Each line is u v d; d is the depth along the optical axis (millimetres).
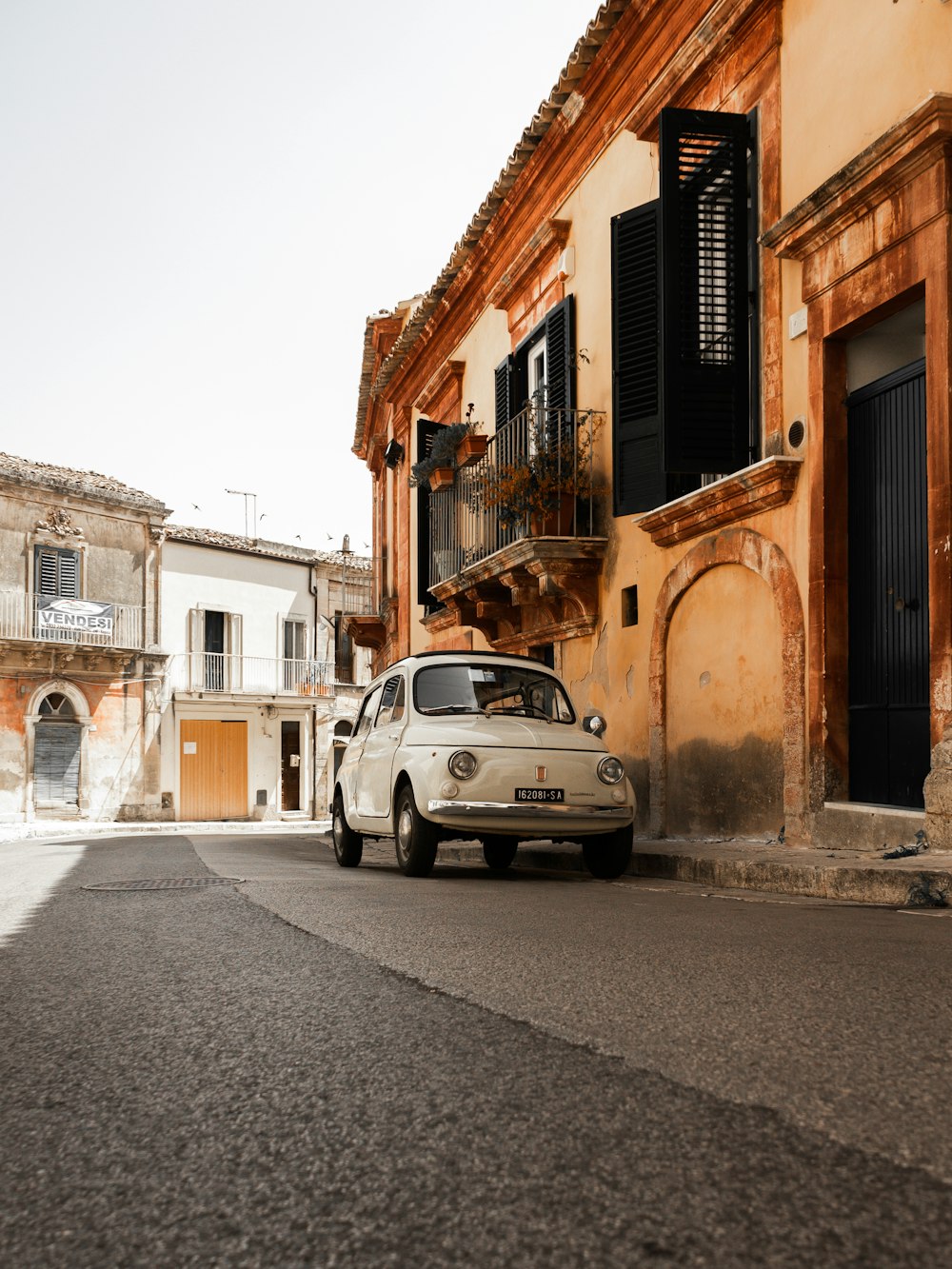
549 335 15383
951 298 7805
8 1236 1902
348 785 11133
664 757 12125
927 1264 1656
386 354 26047
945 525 7695
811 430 9469
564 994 3746
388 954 4719
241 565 42188
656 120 12211
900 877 6531
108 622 37094
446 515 18578
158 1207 2010
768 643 10242
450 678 10234
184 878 9398
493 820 8742
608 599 13625
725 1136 2250
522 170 16031
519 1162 2143
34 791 35625
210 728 40562
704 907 6367
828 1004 3441
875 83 8891
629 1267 1682
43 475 35875
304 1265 1743
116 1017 3678
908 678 8508
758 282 10516
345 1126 2420
